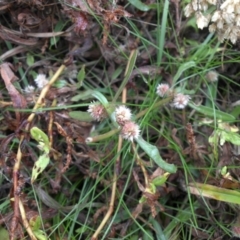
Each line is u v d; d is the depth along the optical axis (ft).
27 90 1.01
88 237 0.92
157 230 0.94
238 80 1.11
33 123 0.95
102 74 1.10
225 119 1.00
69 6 0.97
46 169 1.00
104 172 0.94
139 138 0.89
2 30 1.02
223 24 0.91
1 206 0.93
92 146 1.02
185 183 0.97
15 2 1.03
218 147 0.97
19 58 1.08
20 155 0.90
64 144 1.01
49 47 1.09
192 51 1.10
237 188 0.92
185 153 0.98
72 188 0.99
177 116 1.06
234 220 0.95
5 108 0.98
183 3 1.04
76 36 1.04
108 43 1.06
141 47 1.09
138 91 1.08
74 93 1.03
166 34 1.11
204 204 0.96
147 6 1.05
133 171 0.90
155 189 0.88
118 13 0.95
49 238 0.89
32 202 0.94
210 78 1.06
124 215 0.95
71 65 1.05
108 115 0.92
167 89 0.99
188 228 0.97
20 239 0.88
